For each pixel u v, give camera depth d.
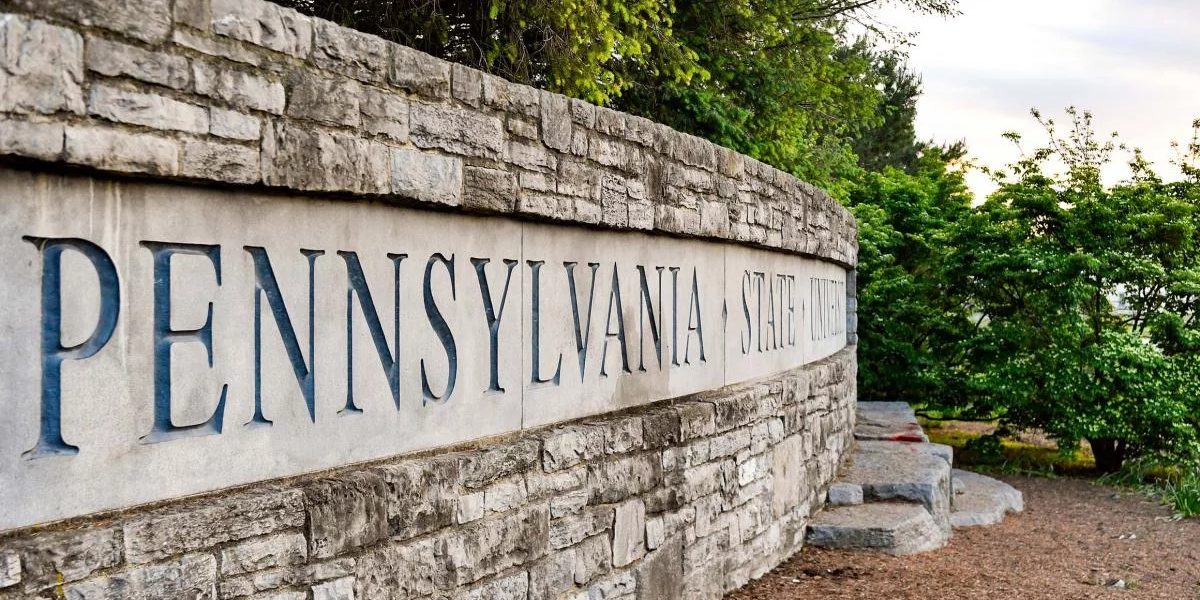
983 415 12.95
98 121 2.36
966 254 12.19
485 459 3.61
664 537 4.82
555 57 9.16
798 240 7.04
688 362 5.29
